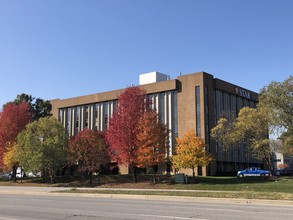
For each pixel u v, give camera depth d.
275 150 44.72
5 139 53.22
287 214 14.26
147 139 38.31
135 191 27.44
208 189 30.17
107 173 66.38
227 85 66.50
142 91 41.53
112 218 13.27
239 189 29.09
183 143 39.75
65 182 48.56
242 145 69.69
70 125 78.12
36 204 19.52
